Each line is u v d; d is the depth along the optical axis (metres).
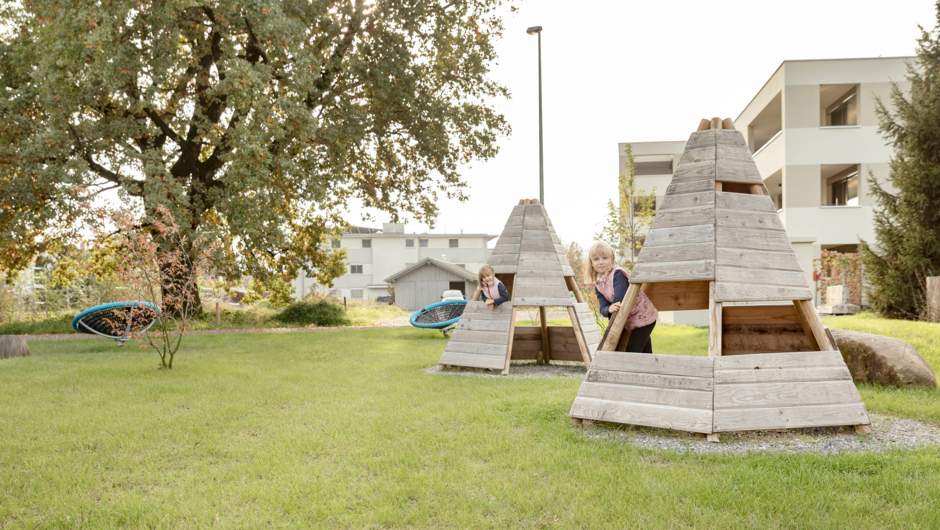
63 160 14.61
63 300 22.73
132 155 14.27
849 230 20.97
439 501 3.18
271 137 14.02
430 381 7.56
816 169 21.17
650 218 16.84
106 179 17.17
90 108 14.89
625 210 17.03
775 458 3.79
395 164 20.31
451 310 17.06
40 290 22.33
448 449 4.24
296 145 15.36
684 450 4.09
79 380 7.74
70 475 3.72
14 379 7.90
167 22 13.66
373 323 26.12
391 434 4.67
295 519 2.92
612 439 4.40
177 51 14.12
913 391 6.06
